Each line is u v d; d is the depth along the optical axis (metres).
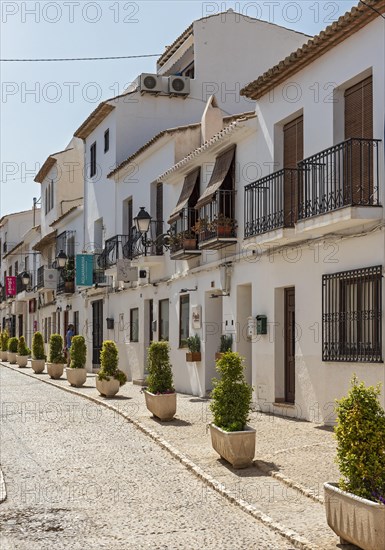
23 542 7.03
